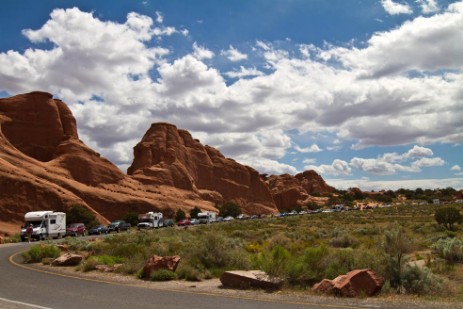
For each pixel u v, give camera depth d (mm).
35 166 93250
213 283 14547
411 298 11234
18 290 13188
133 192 111812
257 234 43094
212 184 166375
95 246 28141
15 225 73375
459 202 145000
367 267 13648
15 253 28891
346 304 10305
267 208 178375
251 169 184875
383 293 11898
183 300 11227
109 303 10867
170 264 16219
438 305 10055
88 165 107625
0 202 74562
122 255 23812
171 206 110750
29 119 111625
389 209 121812
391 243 14023
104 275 16953
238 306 10297
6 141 96375
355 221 72375
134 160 153125
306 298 11227
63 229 52156
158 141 153125
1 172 78000
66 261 20516
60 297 11852
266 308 9984
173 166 144875
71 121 121688
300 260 14570
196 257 18219
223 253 18234
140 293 12477
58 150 109375
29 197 77938
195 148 168375
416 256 20844
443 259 20031
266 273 13672
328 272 13688
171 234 39219
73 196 84688
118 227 70062
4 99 112188
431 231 41188
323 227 58562
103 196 96375
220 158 176750
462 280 15258
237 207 124938
